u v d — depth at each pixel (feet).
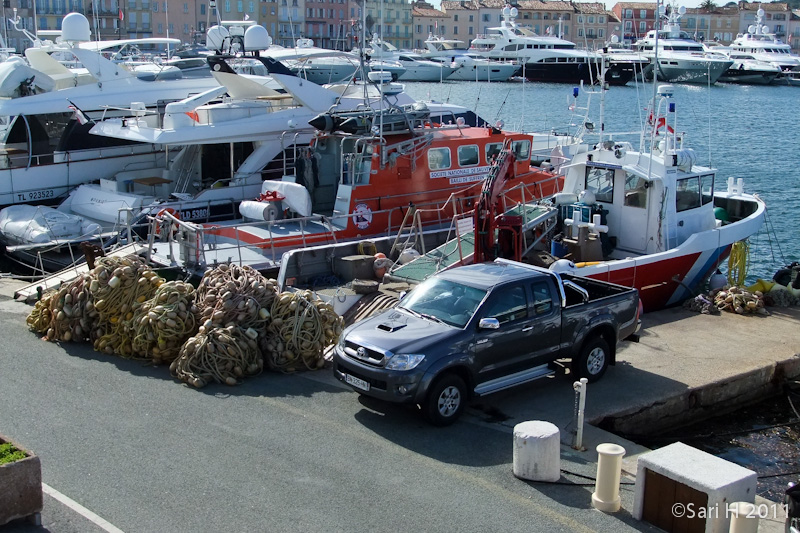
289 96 64.23
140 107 62.03
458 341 29.30
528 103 186.60
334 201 53.06
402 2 350.64
